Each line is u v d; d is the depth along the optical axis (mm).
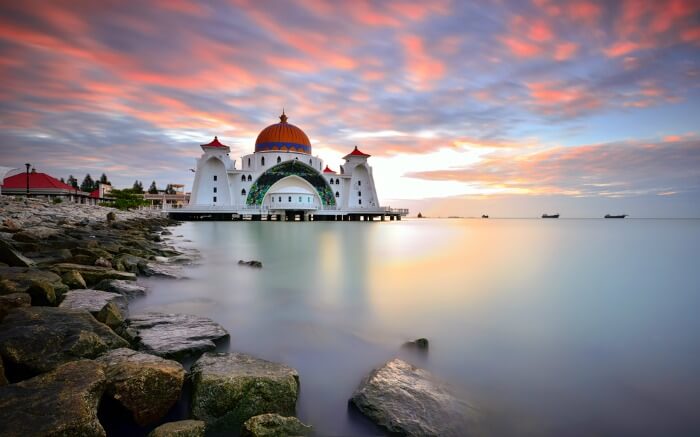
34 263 10320
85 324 5586
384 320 8273
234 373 4578
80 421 3352
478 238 37594
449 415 4387
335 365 5895
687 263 18281
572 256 21453
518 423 4441
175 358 5633
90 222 27766
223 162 77500
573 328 7805
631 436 4285
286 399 4535
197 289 11094
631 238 38031
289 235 37625
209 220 75750
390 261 18828
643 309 9516
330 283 12516
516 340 7109
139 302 9273
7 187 60750
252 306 9289
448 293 11148
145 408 4188
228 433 4207
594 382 5457
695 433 4332
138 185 142750
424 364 5988
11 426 3191
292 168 83562
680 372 5781
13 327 5168
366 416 4391
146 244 20125
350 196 89562
